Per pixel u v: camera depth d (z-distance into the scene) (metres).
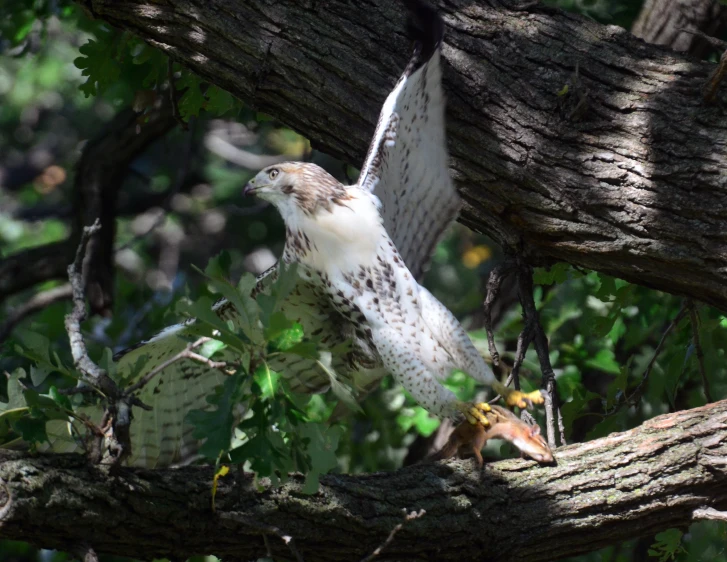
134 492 6.96
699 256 8.12
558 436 8.88
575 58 8.73
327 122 9.18
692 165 8.14
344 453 12.64
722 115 8.27
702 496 8.07
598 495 7.93
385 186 8.89
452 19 9.01
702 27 11.19
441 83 8.78
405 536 7.64
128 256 20.75
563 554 8.11
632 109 8.44
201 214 20.53
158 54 11.13
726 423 8.12
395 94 8.40
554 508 7.88
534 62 8.78
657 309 12.02
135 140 14.30
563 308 12.66
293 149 20.55
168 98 13.64
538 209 8.58
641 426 8.30
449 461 8.07
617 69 8.66
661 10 11.26
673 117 8.33
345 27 9.06
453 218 8.91
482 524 7.79
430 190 8.89
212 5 9.19
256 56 9.12
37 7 13.62
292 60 9.07
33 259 14.55
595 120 8.48
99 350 13.70
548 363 8.77
